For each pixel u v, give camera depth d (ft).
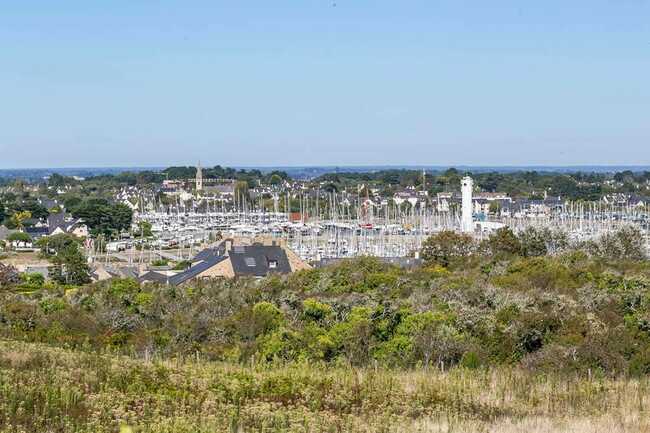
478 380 119.03
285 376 114.62
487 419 96.89
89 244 580.30
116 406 93.97
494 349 141.49
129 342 152.97
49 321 171.53
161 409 94.07
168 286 244.01
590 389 112.98
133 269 430.61
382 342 147.33
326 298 187.83
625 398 108.06
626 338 140.15
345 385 110.93
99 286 242.58
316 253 506.48
